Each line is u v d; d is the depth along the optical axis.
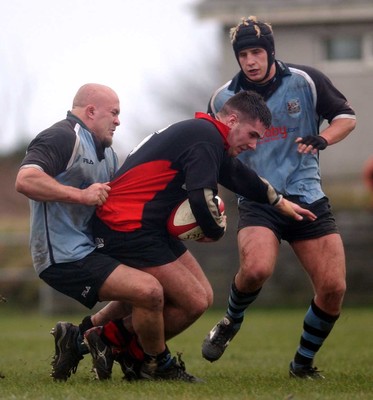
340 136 24.62
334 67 90.75
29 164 21.50
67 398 19.27
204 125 22.25
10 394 20.41
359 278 71.00
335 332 45.66
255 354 34.19
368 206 76.88
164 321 22.92
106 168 23.22
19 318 67.88
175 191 22.56
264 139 25.00
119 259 22.53
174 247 23.41
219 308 70.62
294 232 24.42
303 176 24.95
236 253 71.00
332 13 88.31
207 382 23.22
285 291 71.25
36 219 22.52
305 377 25.02
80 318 66.06
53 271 22.48
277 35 89.88
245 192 22.91
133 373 23.20
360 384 23.09
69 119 22.72
